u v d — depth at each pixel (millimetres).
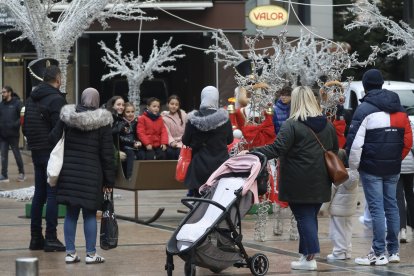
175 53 36344
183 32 33594
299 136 10758
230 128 12141
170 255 10039
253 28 35188
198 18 33344
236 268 11266
